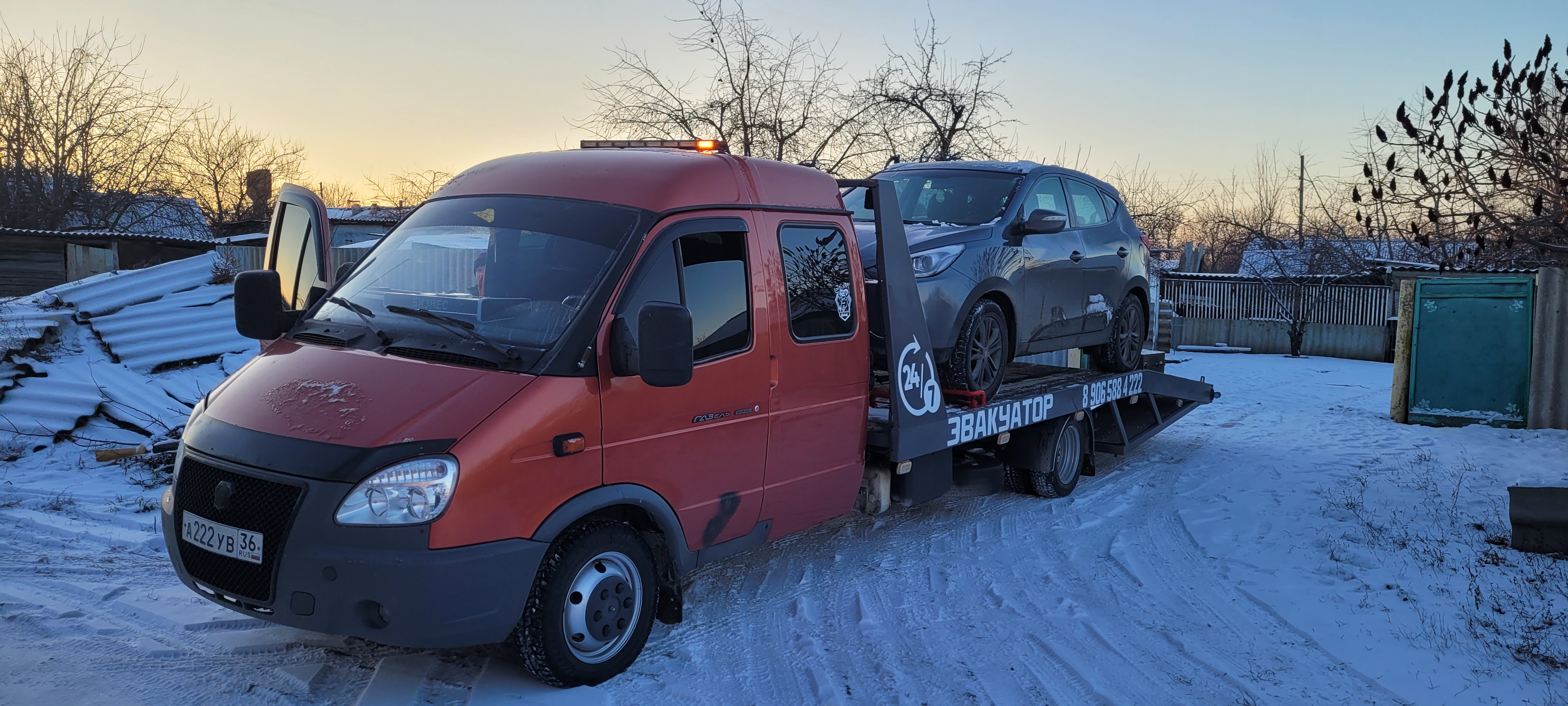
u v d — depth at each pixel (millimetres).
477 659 4359
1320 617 5418
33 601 4773
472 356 3945
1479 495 8531
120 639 4375
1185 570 6371
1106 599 5723
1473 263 7023
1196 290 30516
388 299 4406
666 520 4391
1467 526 7352
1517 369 12750
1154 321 14359
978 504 8133
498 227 4527
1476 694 4359
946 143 19547
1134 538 7145
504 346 3986
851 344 5504
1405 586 5914
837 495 5547
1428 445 11492
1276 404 16016
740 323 4734
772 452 4965
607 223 4391
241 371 4285
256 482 3635
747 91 18438
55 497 6820
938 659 4711
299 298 5125
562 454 3877
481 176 4996
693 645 4746
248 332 4629
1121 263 8727
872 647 4836
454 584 3562
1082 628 5207
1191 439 12117
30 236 20078
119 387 9023
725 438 4656
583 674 4102
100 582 5129
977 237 6848
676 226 4465
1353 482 9227
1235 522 7652
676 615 4613
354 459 3516
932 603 5547
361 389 3818
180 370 9867
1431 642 4992
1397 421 13688
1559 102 6051
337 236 24031
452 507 3561
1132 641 5043
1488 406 12938
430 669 4227
